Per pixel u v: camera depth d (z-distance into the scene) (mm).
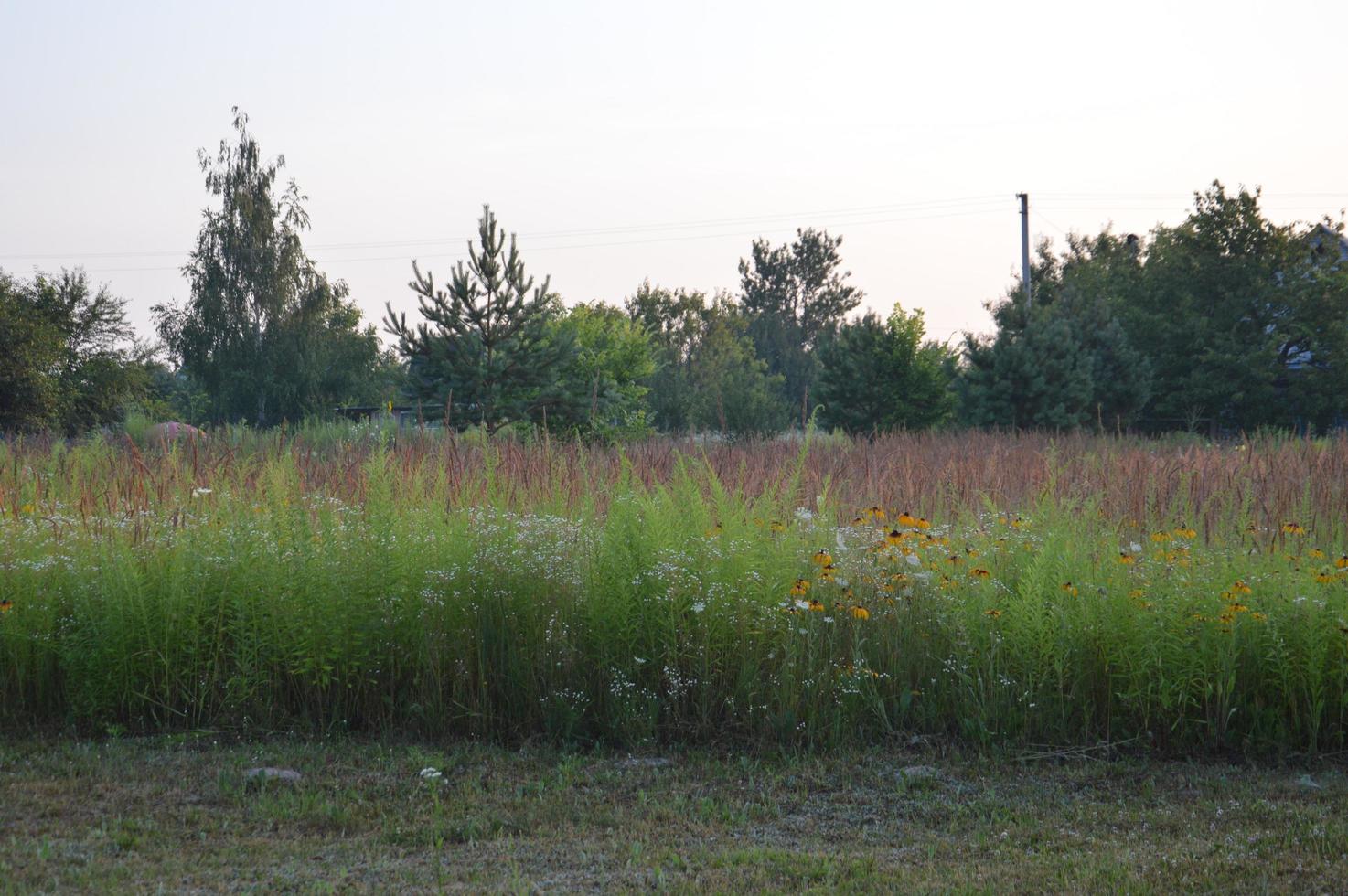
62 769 6328
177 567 7504
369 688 7379
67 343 38312
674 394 46312
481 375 20281
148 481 9664
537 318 21281
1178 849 5254
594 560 7727
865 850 5320
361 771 6469
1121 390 37312
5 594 7508
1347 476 11562
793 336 101188
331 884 4762
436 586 7570
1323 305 39500
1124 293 47000
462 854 5207
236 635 7371
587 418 21266
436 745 7031
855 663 7312
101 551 7766
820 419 36750
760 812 5879
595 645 7434
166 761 6566
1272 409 38938
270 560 7602
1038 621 7137
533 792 6184
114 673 7207
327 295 54906
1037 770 6633
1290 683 6895
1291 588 7238
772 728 7070
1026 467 13352
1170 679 6973
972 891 4723
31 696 7406
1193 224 42656
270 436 17375
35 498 9867
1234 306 39906
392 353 57281
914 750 6973
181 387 56500
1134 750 6961
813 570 7996
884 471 12180
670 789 6238
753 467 11742
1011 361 35062
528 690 7305
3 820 5488
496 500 9125
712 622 7355
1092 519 9461
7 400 34594
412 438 14328
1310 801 5980
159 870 4887
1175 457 14992
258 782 6172
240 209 52875
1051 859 5156
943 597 7762
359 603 7398
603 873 4969
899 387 35281
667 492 8742
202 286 52938
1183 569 7598
